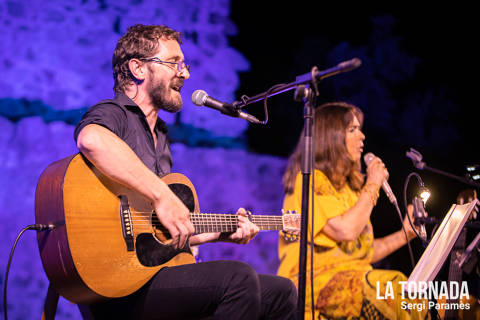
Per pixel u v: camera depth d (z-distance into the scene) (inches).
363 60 243.6
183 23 222.2
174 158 221.5
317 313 93.7
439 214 194.5
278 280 74.2
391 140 235.3
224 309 64.7
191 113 223.5
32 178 185.9
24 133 188.2
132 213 68.5
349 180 110.5
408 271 171.2
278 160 240.2
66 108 195.3
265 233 226.1
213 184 226.1
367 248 103.5
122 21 206.4
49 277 63.2
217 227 80.2
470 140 231.9
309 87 66.9
